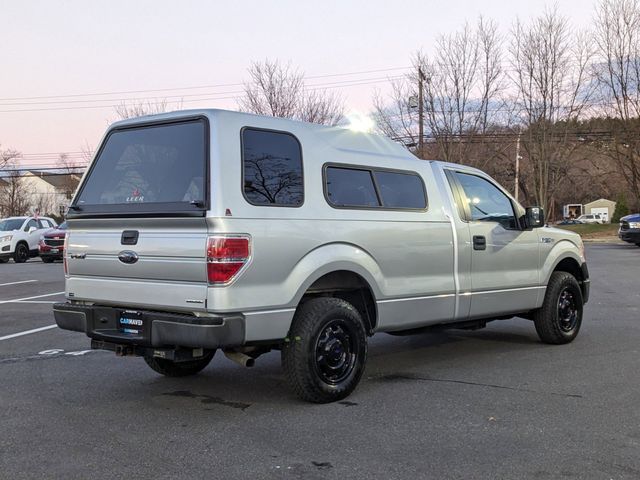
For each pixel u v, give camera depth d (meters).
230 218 4.37
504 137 31.92
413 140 29.61
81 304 5.22
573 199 93.75
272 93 28.00
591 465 3.69
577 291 7.51
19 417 4.71
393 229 5.51
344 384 5.06
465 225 6.24
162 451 3.97
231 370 6.25
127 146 5.14
